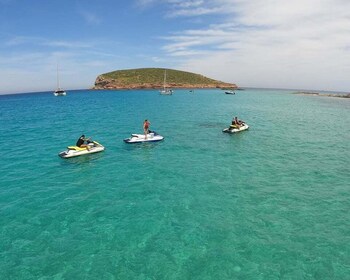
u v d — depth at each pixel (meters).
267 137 36.22
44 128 41.72
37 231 13.45
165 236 13.09
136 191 18.25
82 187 18.83
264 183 19.72
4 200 16.70
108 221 14.44
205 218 14.76
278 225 14.09
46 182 19.64
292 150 29.38
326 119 57.09
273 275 10.60
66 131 39.12
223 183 19.67
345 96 169.00
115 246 12.33
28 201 16.62
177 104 86.75
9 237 12.93
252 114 63.75
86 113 62.59
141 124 45.75
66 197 17.25
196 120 51.25
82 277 10.46
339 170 22.70
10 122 48.38
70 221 14.41
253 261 11.37
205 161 24.95
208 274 10.62
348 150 29.73
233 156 26.72
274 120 54.03
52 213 15.22
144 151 28.25
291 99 133.88
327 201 16.86
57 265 11.11
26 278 10.42
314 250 12.11
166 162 24.55
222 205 16.27
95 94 156.00
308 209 15.80
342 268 11.02
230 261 11.36
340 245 12.48
